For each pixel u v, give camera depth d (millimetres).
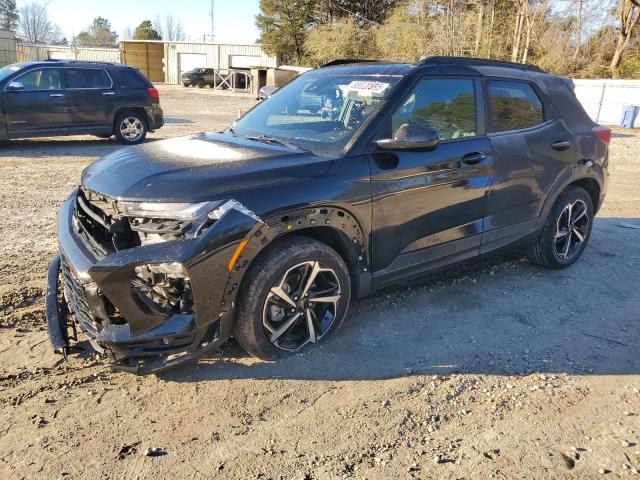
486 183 4379
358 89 4125
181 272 2979
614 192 9367
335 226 3523
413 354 3746
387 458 2766
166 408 3100
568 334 4117
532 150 4727
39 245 5672
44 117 11883
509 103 4699
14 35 45531
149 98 13414
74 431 2893
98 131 12766
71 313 3729
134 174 3291
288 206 3252
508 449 2861
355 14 47500
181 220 3008
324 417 3066
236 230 3068
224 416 3045
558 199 5176
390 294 4684
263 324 3357
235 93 38344
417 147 3646
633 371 3639
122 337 2984
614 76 30516
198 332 3115
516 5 30297
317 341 3697
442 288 4863
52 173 9391
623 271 5441
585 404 3262
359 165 3623
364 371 3520
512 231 4762
